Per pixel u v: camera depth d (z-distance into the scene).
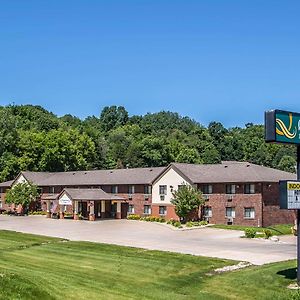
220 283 23.09
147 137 123.88
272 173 60.81
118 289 20.84
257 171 59.94
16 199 78.06
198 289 22.09
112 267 27.17
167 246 37.97
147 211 67.31
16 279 17.69
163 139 119.25
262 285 22.11
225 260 29.92
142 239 43.59
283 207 22.06
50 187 79.25
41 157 97.44
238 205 58.62
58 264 27.73
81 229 53.09
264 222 56.81
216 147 126.94
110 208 71.12
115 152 120.25
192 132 144.00
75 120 161.88
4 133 99.88
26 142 97.94
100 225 58.44
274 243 40.62
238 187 58.78
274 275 23.77
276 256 31.91
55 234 47.12
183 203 59.78
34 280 18.66
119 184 70.06
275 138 21.89
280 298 19.91
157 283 23.31
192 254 32.84
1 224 58.59
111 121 175.88
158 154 113.88
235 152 125.06
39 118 137.75
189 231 51.88
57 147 97.56
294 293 20.16
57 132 102.19
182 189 60.47
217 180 60.06
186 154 110.75
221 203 59.94
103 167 113.56
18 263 27.06
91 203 66.00
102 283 22.11
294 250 35.31
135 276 24.78
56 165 98.56
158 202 66.00
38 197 80.56
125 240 42.47
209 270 26.70
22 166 95.88
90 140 107.56
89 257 30.88
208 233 49.78
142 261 29.30
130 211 69.25
